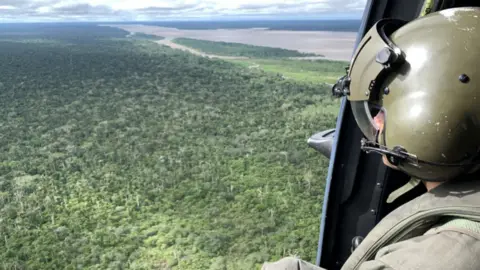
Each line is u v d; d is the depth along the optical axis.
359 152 2.31
